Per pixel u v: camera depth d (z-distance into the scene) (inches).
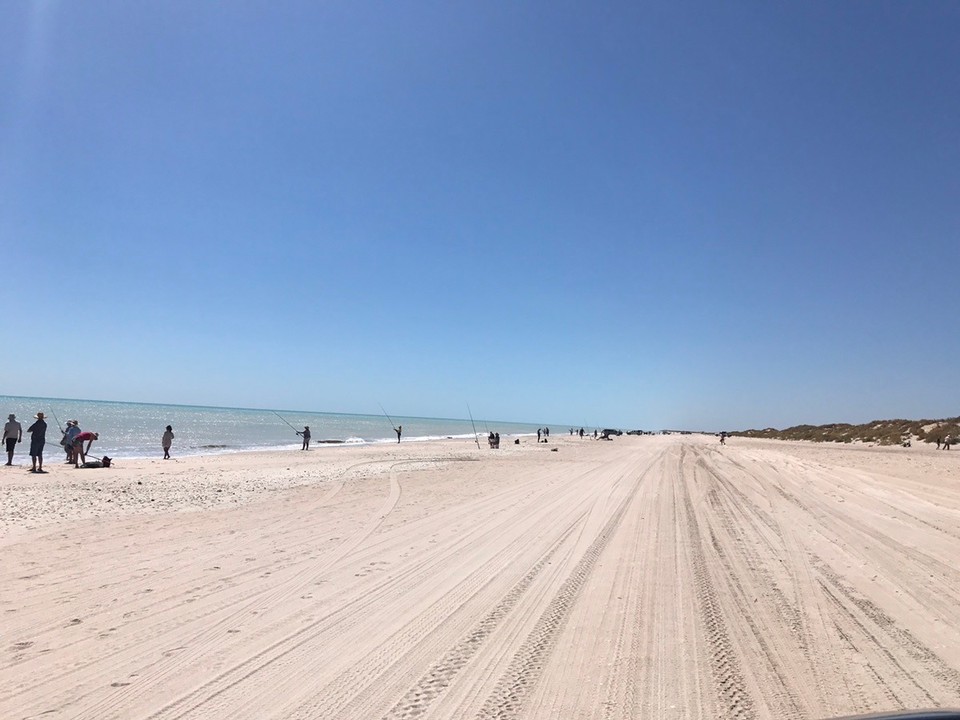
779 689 174.2
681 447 2004.2
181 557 324.2
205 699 161.8
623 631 222.1
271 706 158.6
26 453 1195.3
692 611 246.7
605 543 383.2
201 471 818.2
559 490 679.7
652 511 521.7
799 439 3065.9
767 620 237.0
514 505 552.1
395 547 362.0
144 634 210.1
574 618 236.2
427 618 233.3
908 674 186.1
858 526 455.2
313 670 182.7
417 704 161.3
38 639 203.5
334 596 259.8
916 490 711.1
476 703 162.6
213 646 200.5
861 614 246.1
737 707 162.1
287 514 478.3
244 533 396.5
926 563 337.1
